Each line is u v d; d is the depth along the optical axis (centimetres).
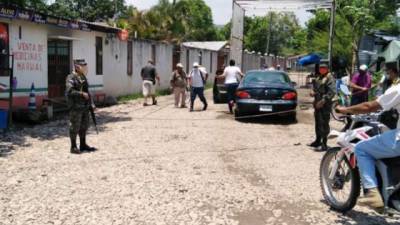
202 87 1620
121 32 1989
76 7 4094
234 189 648
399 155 488
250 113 1358
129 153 883
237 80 1536
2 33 1284
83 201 584
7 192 620
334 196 573
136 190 634
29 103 1349
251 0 2117
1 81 1277
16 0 1306
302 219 536
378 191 492
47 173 723
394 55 1948
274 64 5747
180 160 827
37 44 1450
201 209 561
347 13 2561
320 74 933
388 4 2309
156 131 1155
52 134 1094
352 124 547
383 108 484
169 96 2377
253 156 877
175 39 3234
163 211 551
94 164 787
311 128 1258
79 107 868
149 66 1814
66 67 1656
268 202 595
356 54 2325
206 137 1077
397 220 538
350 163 530
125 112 1575
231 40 2175
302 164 814
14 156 846
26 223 507
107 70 1977
